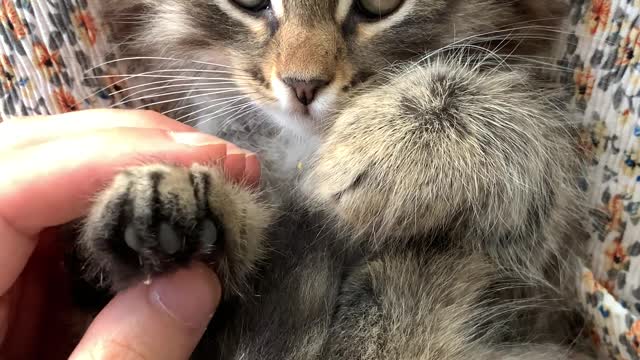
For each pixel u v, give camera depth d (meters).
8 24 0.17
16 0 0.17
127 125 0.14
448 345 0.14
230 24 0.17
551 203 0.15
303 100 0.15
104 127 0.14
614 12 0.15
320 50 0.15
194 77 0.18
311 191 0.15
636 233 0.14
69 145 0.12
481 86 0.15
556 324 0.16
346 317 0.14
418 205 0.14
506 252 0.15
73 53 0.17
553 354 0.15
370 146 0.15
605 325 0.14
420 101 0.15
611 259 0.15
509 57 0.17
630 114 0.15
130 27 0.19
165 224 0.11
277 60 0.15
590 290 0.15
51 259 0.14
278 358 0.14
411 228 0.14
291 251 0.15
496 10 0.17
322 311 0.14
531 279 0.15
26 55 0.17
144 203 0.11
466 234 0.15
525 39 0.17
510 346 0.15
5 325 0.14
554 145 0.15
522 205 0.15
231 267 0.13
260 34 0.16
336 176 0.15
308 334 0.14
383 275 0.14
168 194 0.11
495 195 0.14
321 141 0.16
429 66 0.15
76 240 0.13
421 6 0.16
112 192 0.11
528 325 0.16
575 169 0.16
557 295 0.16
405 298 0.14
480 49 0.17
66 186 0.12
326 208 0.15
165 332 0.11
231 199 0.13
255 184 0.15
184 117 0.19
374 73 0.16
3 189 0.12
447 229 0.14
